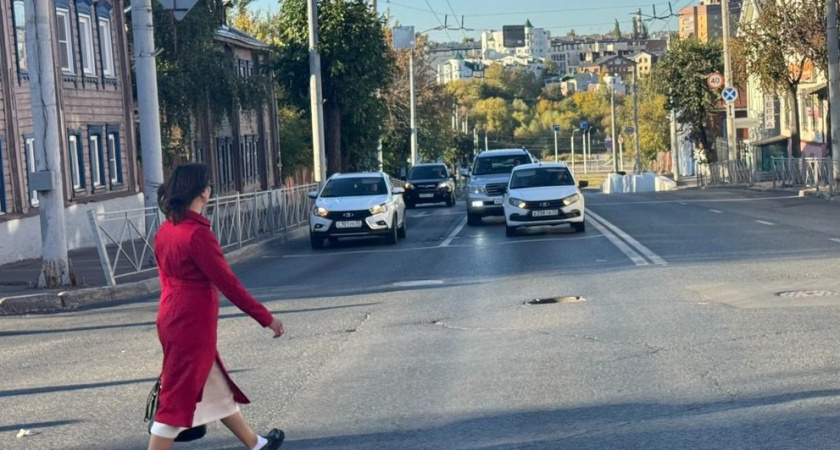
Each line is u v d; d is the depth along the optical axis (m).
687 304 12.55
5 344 12.59
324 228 24.81
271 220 27.94
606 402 8.05
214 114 33.94
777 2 42.00
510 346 10.48
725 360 9.28
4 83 24.56
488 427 7.52
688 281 14.63
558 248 20.92
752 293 13.15
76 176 29.69
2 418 8.52
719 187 51.72
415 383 9.00
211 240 6.01
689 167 91.88
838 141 33.97
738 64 53.12
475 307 13.26
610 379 8.80
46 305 16.05
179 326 6.00
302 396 8.71
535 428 7.43
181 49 32.38
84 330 13.46
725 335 10.44
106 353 11.44
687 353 9.68
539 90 160.12
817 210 28.30
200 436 6.33
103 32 32.34
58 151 17.48
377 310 13.44
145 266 19.94
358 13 41.38
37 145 17.28
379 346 10.84
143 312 15.02
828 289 13.20
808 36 39.34
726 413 7.55
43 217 17.34
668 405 7.87
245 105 34.19
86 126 30.34
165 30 31.80
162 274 6.14
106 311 15.47
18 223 24.41
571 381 8.80
